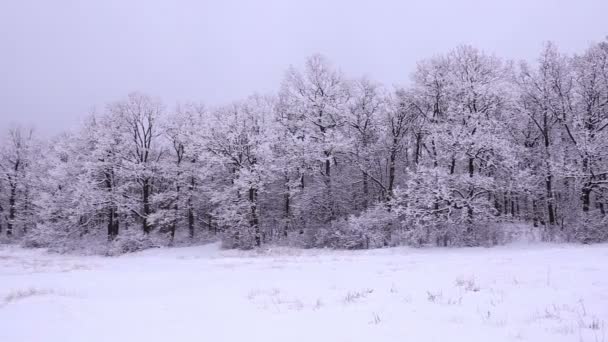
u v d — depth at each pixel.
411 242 24.55
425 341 5.39
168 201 35.41
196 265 17.25
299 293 9.48
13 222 42.84
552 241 22.80
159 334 6.52
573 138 26.92
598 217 23.73
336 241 27.23
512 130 30.05
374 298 8.47
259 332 6.37
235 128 31.84
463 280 9.97
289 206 34.97
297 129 33.53
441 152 26.05
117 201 33.72
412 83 30.28
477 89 25.55
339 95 31.92
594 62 26.80
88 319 7.65
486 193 28.08
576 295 7.68
